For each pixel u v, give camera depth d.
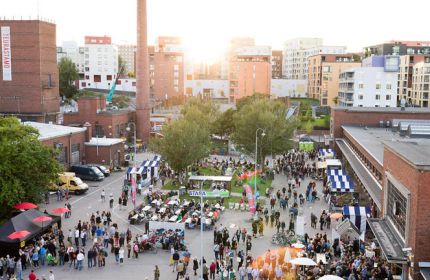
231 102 181.00
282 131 77.19
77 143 77.06
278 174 76.31
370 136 68.88
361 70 133.12
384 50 177.12
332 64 164.12
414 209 29.48
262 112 80.38
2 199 43.16
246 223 49.78
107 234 41.41
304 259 32.19
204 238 45.00
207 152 72.56
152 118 124.19
